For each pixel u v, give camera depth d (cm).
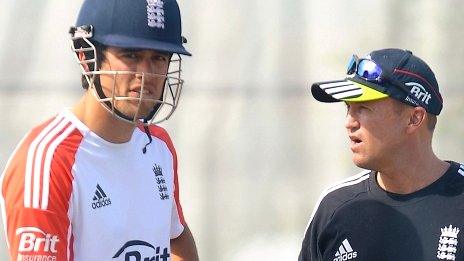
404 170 1090
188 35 2866
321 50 2786
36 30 2919
